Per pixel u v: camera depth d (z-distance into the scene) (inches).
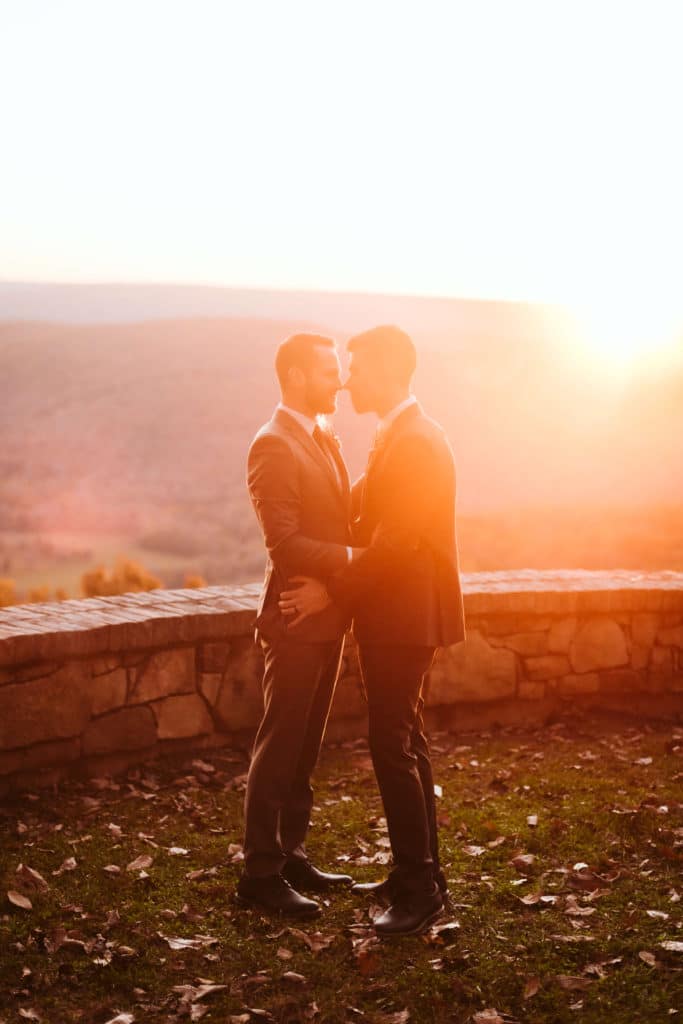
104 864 145.3
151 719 186.4
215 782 182.1
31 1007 107.6
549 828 158.4
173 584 2214.6
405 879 125.9
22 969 114.7
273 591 132.9
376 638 125.3
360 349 127.0
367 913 129.7
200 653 192.1
